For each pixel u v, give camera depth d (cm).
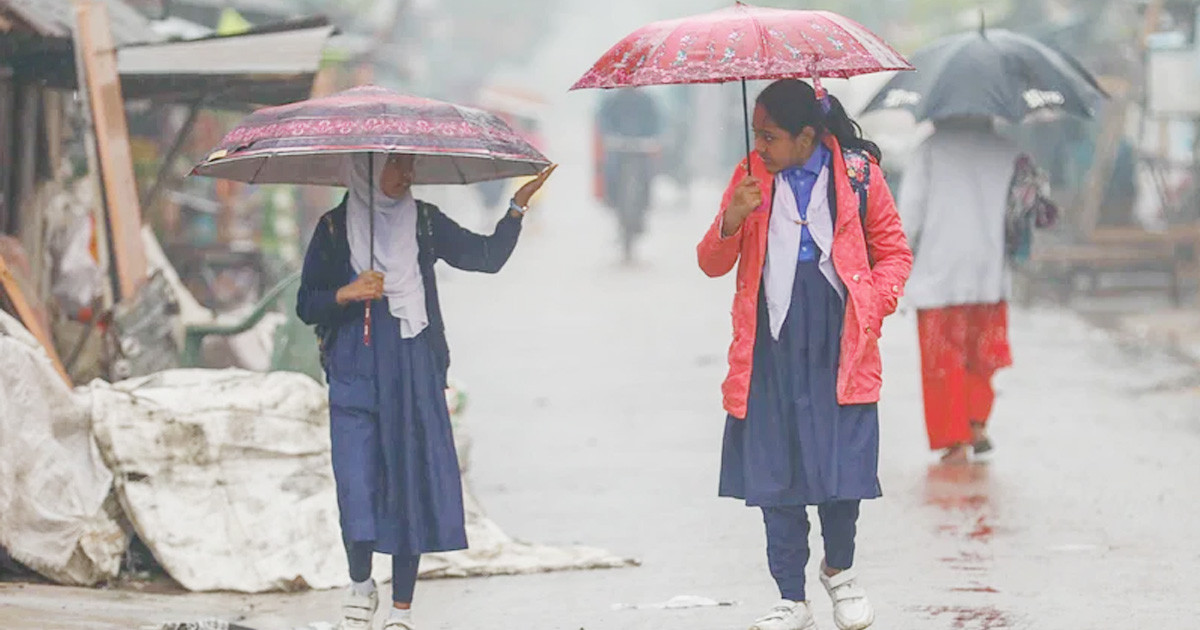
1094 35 6366
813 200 1738
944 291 2989
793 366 1733
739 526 2577
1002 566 2223
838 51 1684
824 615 1983
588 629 1953
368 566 1789
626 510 2717
